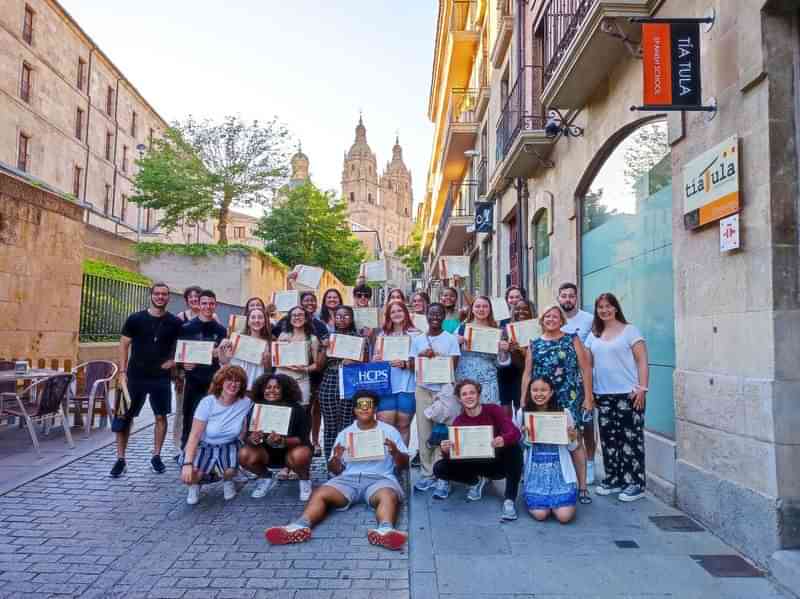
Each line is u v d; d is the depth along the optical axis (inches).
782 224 154.6
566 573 151.2
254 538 178.1
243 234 2033.7
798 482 148.9
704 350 185.0
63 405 305.6
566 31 306.5
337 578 151.3
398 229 4783.5
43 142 1156.5
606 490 215.2
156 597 140.5
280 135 997.8
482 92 645.3
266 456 215.5
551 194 382.9
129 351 256.8
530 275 446.0
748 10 163.3
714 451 177.2
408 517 199.8
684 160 200.5
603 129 288.0
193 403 253.8
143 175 964.0
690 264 194.1
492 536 176.9
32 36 1122.7
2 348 382.3
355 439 197.6
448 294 283.0
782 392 150.7
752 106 163.0
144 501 212.8
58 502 209.9
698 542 170.6
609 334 212.8
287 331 253.4
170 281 888.3
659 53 185.9
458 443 195.5
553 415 190.1
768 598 138.4
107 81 1412.4
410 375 237.3
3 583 146.6
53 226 437.1
